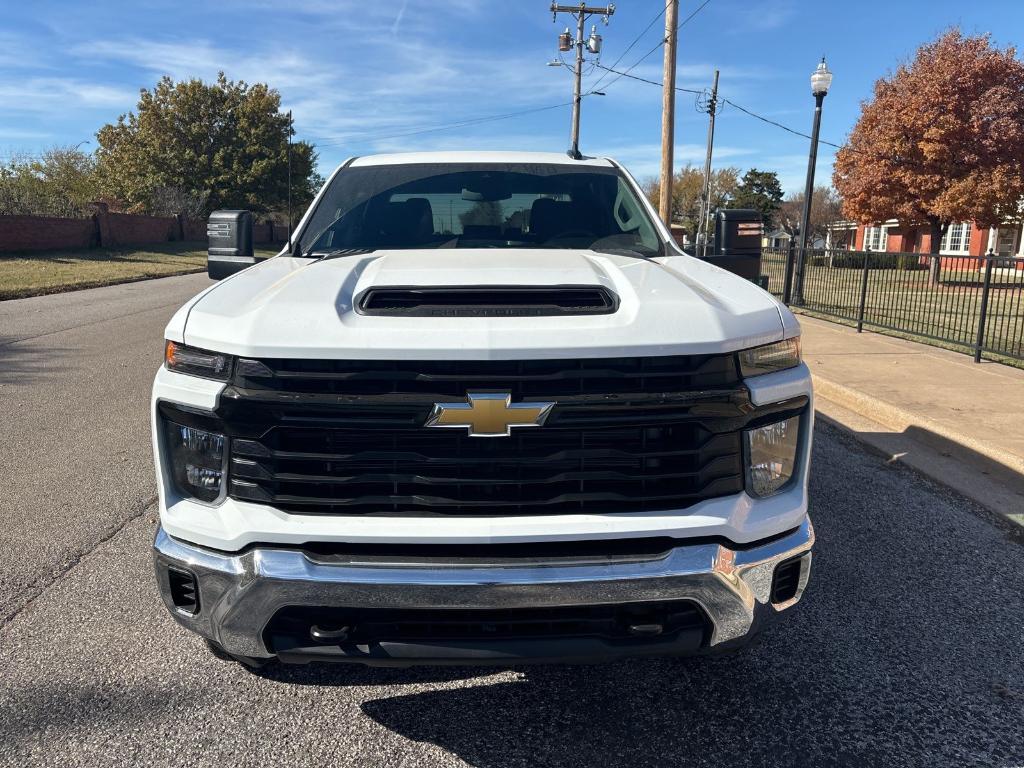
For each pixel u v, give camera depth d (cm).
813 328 1180
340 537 217
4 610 338
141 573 372
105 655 305
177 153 4472
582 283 248
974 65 2208
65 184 4050
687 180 7675
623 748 257
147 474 507
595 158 431
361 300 239
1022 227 2952
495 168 400
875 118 2441
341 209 374
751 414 230
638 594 219
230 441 225
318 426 217
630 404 217
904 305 1080
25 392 729
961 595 363
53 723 265
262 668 284
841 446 597
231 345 221
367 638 223
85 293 1639
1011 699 285
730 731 266
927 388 733
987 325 920
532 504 220
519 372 215
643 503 224
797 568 245
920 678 298
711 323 228
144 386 755
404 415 214
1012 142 2202
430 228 363
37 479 496
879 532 434
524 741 260
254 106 4534
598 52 3444
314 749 255
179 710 274
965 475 524
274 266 309
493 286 244
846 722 271
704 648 233
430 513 220
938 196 2303
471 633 223
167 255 2798
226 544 224
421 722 269
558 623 224
